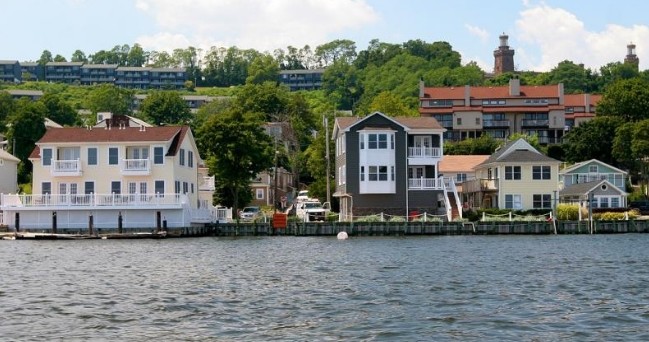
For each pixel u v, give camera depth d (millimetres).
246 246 80312
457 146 169375
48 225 98125
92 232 94812
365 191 107875
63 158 102875
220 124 112875
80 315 36750
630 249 73625
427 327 33406
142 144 101812
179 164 104438
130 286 46938
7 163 126000
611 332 32219
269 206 151125
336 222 97938
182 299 41375
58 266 59219
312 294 43062
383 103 198875
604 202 120438
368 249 74875
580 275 51531
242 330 33156
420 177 110375
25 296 42844
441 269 55562
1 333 32750
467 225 97750
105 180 102000
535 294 42469
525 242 84125
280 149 170250
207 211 103125
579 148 161500
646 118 169625
